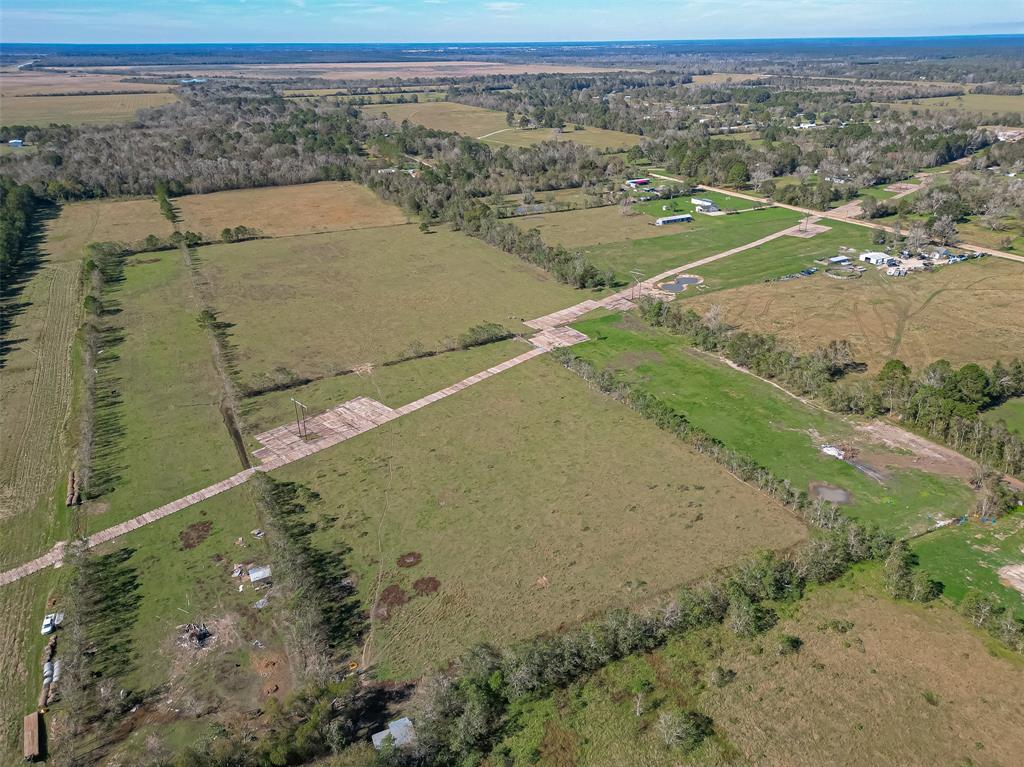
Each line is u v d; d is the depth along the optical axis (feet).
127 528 212.02
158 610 182.60
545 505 219.20
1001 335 321.52
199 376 302.86
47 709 156.87
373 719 152.76
